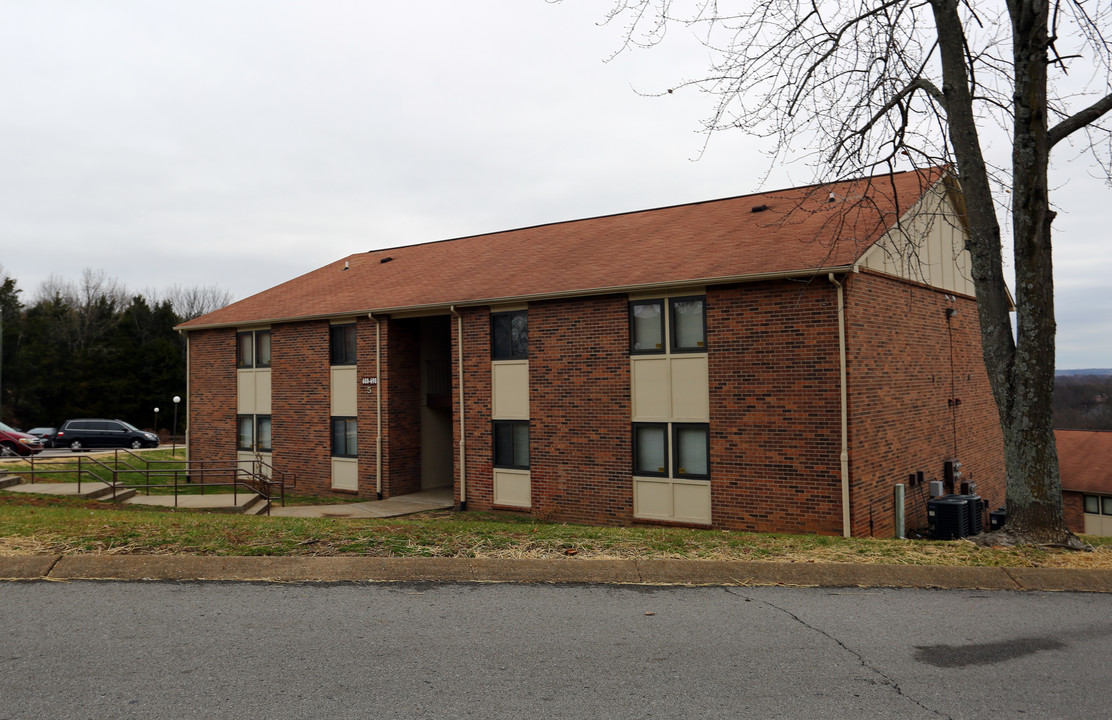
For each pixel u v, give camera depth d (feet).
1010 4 30.71
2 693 15.87
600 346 56.08
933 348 59.31
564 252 69.10
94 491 56.80
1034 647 18.88
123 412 202.08
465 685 16.38
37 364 198.70
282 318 76.18
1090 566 25.85
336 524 32.81
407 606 22.00
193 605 22.00
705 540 29.73
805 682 16.60
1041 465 30.14
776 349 48.47
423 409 74.13
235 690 16.06
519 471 61.05
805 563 25.76
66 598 22.63
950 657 18.16
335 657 17.97
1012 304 70.79
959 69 32.22
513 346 61.57
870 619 21.01
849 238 49.42
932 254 60.13
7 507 40.06
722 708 15.28
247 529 30.81
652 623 20.56
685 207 74.59
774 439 48.47
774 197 68.08
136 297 247.29
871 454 48.47
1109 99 30.04
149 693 15.89
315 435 75.15
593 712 15.07
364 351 71.51
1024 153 30.30
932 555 27.25
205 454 84.33
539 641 19.13
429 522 33.99
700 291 51.78
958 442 63.31
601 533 31.22
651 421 53.78
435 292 68.23
